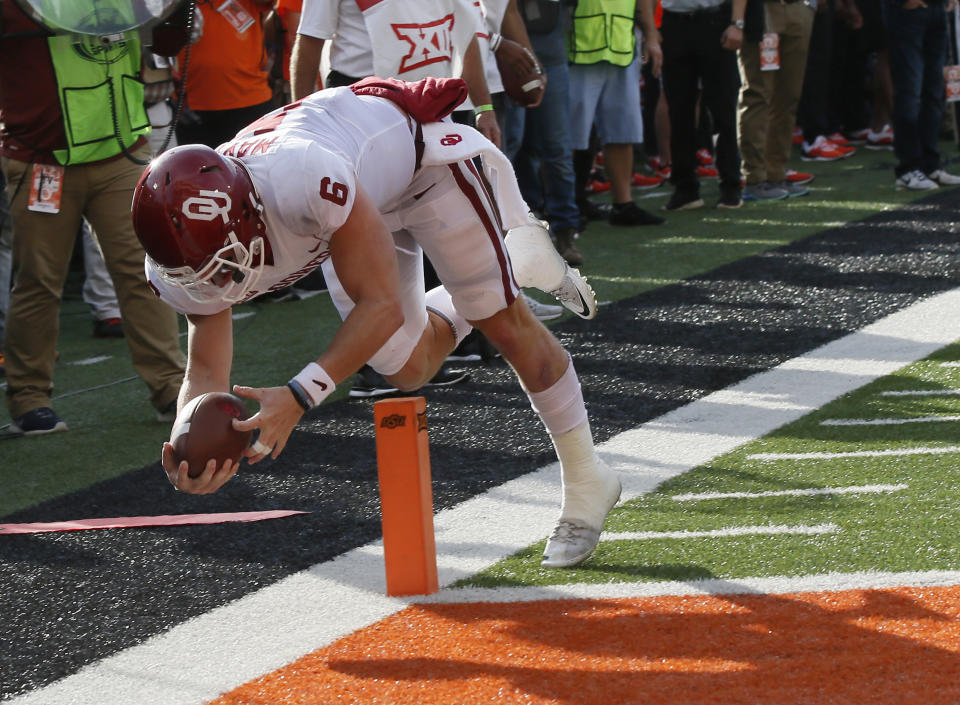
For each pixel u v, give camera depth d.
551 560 12.24
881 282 23.80
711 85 33.72
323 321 25.42
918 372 18.02
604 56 30.11
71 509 15.66
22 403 19.38
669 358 20.09
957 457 14.32
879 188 35.22
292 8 24.91
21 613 12.38
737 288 24.56
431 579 11.93
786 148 35.50
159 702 10.14
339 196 9.10
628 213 32.91
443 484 15.16
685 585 11.46
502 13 21.59
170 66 19.88
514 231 13.70
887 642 9.90
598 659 10.05
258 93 26.86
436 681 9.95
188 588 12.67
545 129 27.50
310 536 13.91
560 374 12.22
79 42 17.50
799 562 11.73
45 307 19.14
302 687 10.10
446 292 12.98
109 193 18.73
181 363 19.70
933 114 34.22
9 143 18.50
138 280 19.09
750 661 9.77
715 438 15.93
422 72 17.19
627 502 13.94
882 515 12.75
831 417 16.33
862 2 44.41
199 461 9.00
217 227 8.58
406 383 12.66
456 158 11.04
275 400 9.09
